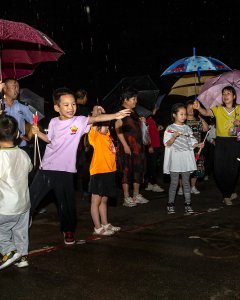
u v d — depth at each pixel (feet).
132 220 20.54
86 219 20.99
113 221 20.43
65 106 15.81
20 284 12.91
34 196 16.05
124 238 17.42
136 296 11.92
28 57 19.75
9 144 13.75
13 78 20.49
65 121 16.02
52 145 16.06
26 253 14.37
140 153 23.59
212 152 30.42
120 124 22.35
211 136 26.89
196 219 20.35
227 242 16.63
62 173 16.10
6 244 13.80
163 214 21.62
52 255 15.43
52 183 16.12
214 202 24.25
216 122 22.98
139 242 16.84
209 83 23.06
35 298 11.96
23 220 14.26
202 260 14.64
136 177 23.73
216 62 23.80
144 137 26.20
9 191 13.50
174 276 13.25
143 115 26.94
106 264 14.43
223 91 22.29
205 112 23.04
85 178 25.38
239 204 23.56
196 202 24.34
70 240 16.69
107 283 12.84
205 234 17.78
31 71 21.48
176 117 21.62
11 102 19.81
